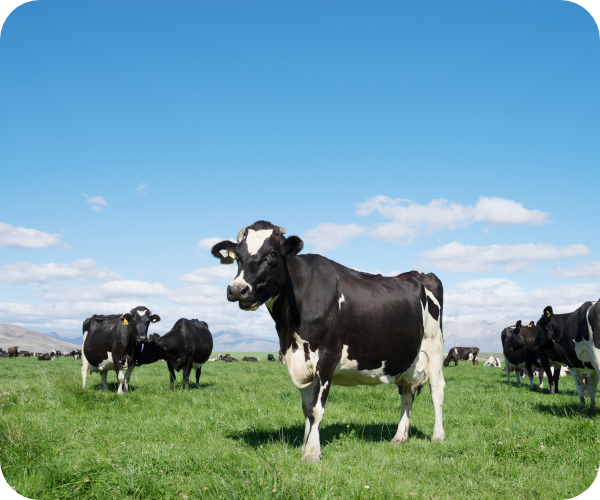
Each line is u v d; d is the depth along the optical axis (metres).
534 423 7.90
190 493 4.42
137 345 14.73
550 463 5.53
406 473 5.46
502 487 4.89
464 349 45.81
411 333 7.37
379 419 9.31
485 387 16.59
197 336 15.97
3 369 26.03
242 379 19.19
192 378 19.86
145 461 5.26
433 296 8.17
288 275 6.42
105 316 15.80
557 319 12.62
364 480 4.79
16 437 6.04
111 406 10.03
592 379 9.94
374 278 7.62
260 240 6.22
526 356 17.05
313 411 6.21
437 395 7.78
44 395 10.45
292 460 5.60
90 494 4.54
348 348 6.73
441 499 4.50
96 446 6.18
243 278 5.97
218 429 7.80
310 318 6.37
